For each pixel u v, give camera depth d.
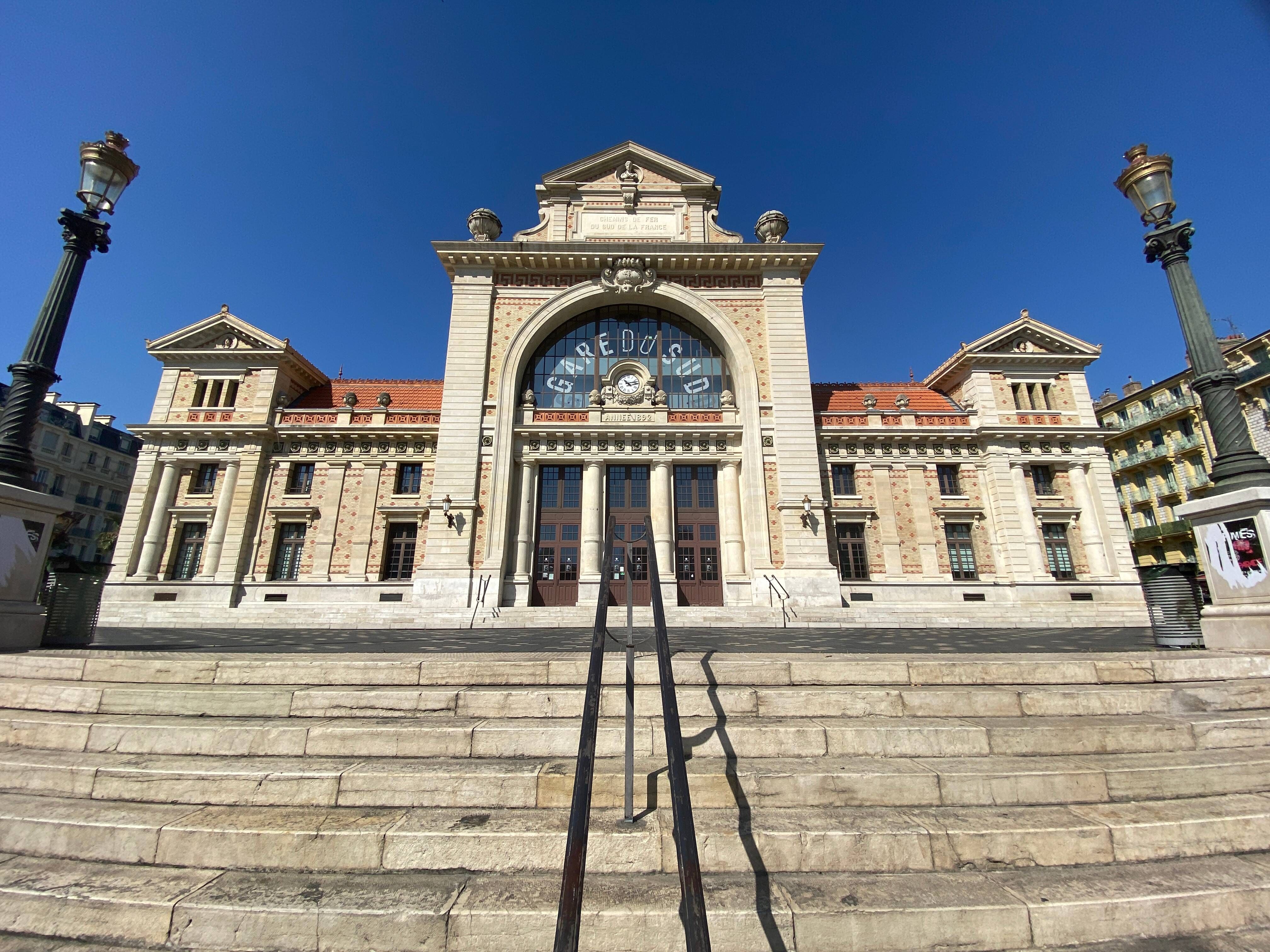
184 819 3.60
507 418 24.92
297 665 5.35
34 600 7.23
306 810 3.75
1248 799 4.01
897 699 4.87
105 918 2.99
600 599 3.99
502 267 26.73
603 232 27.70
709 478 25.80
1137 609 24.95
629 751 3.65
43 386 7.80
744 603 23.64
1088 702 4.95
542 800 3.78
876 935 2.90
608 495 25.17
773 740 4.31
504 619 21.33
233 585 24.86
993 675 5.33
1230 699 5.13
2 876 3.27
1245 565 6.74
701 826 3.47
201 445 26.89
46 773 4.07
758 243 26.56
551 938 2.85
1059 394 28.58
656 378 26.81
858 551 26.62
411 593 24.97
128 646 10.01
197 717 4.85
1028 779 3.92
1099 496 26.89
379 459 27.00
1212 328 7.58
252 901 3.01
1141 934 3.03
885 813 3.70
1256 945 2.97
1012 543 26.17
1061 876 3.30
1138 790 4.00
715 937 2.86
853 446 27.72
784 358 25.94
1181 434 41.41
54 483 48.69
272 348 28.05
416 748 4.31
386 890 3.11
